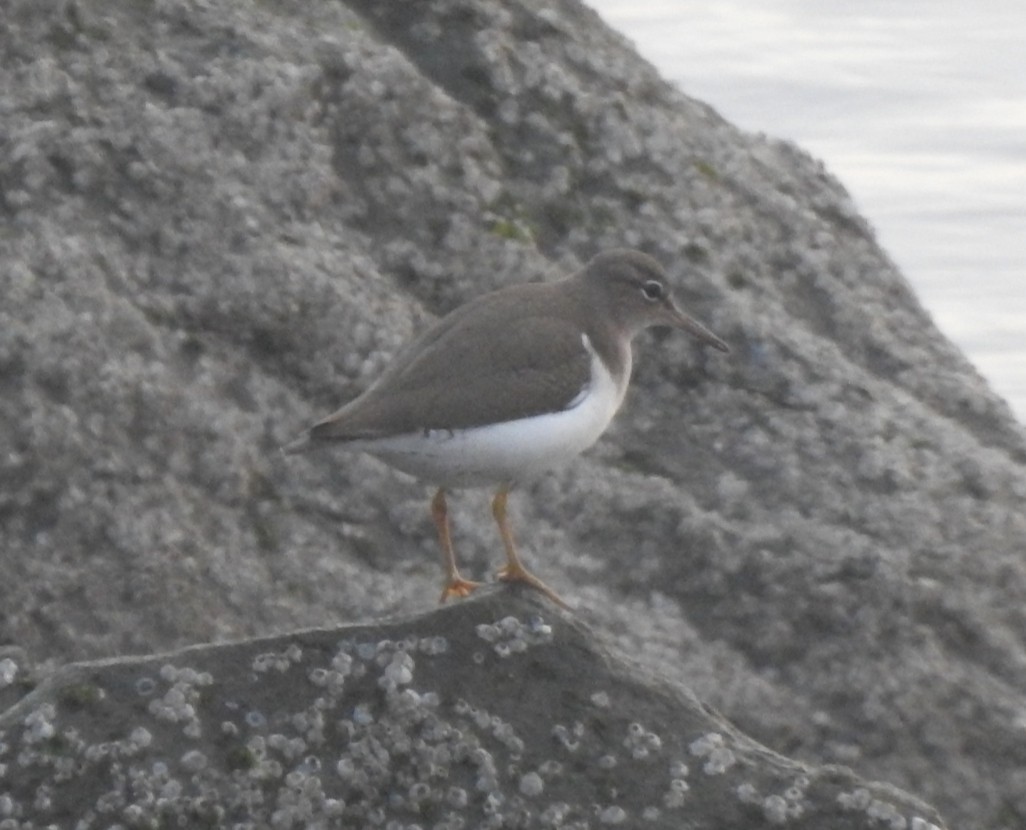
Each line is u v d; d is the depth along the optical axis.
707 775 10.01
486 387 11.69
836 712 13.59
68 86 14.80
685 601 13.93
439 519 12.18
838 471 14.66
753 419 14.93
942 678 13.70
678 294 15.45
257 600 13.23
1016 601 14.19
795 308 16.00
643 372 15.13
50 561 13.04
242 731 9.84
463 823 9.74
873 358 16.00
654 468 14.59
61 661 12.72
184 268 14.25
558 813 9.82
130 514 13.24
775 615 13.87
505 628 10.40
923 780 13.42
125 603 13.00
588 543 14.12
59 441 13.30
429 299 14.88
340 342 14.27
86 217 14.25
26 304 13.67
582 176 15.93
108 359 13.64
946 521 14.48
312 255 14.53
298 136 15.04
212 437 13.66
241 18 15.67
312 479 13.84
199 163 14.67
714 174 16.50
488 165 15.59
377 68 15.59
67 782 9.65
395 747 9.88
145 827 9.52
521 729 10.07
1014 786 13.48
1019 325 22.78
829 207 17.42
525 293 12.50
